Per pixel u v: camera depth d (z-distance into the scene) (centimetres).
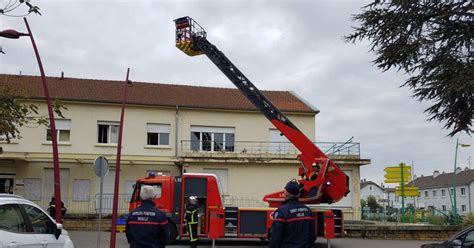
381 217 2889
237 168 2833
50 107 1565
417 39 1043
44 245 850
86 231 2345
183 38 1988
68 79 3156
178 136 2952
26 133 2753
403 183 2605
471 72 977
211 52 1964
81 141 2827
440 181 7962
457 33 1024
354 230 2181
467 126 1087
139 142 2902
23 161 2738
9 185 2723
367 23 1095
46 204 2745
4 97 1358
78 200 2791
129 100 2906
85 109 2856
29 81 3000
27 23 1528
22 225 810
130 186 2859
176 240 1989
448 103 1063
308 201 1761
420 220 2609
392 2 1053
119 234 2183
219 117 3023
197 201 1730
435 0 1021
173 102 2980
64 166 2800
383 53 1095
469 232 1027
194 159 2789
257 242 1958
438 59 1032
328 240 1684
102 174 1493
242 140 3033
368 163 2864
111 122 2891
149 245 661
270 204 1831
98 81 3189
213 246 1706
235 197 2803
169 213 1798
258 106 1902
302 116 3088
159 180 1817
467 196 7169
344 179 1769
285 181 2852
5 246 741
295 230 600
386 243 1970
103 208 2805
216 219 1709
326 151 2906
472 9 990
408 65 1084
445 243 1073
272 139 3067
